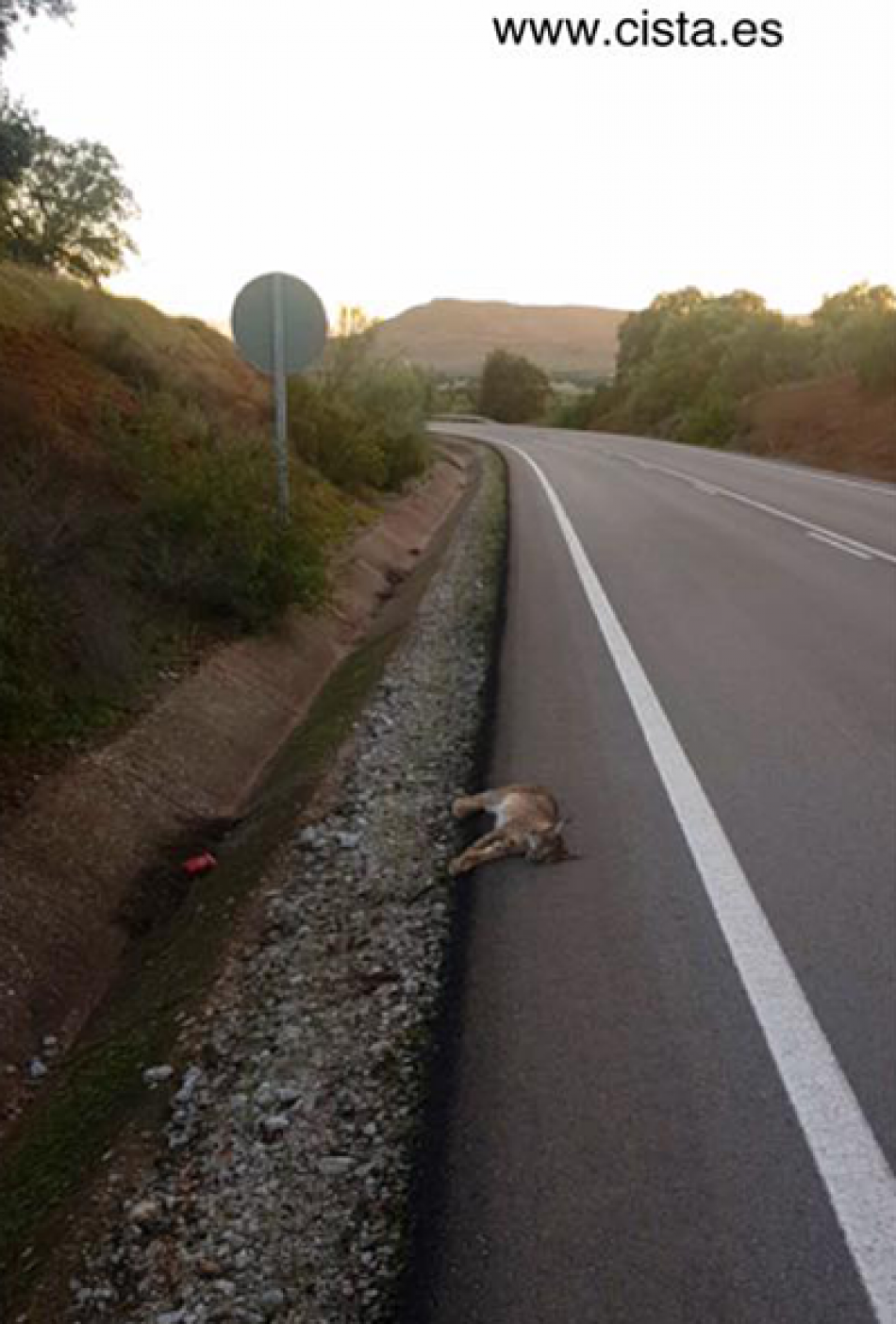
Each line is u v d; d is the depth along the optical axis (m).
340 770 6.43
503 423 89.75
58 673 6.49
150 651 7.82
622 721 6.87
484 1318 2.54
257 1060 3.68
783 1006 3.73
